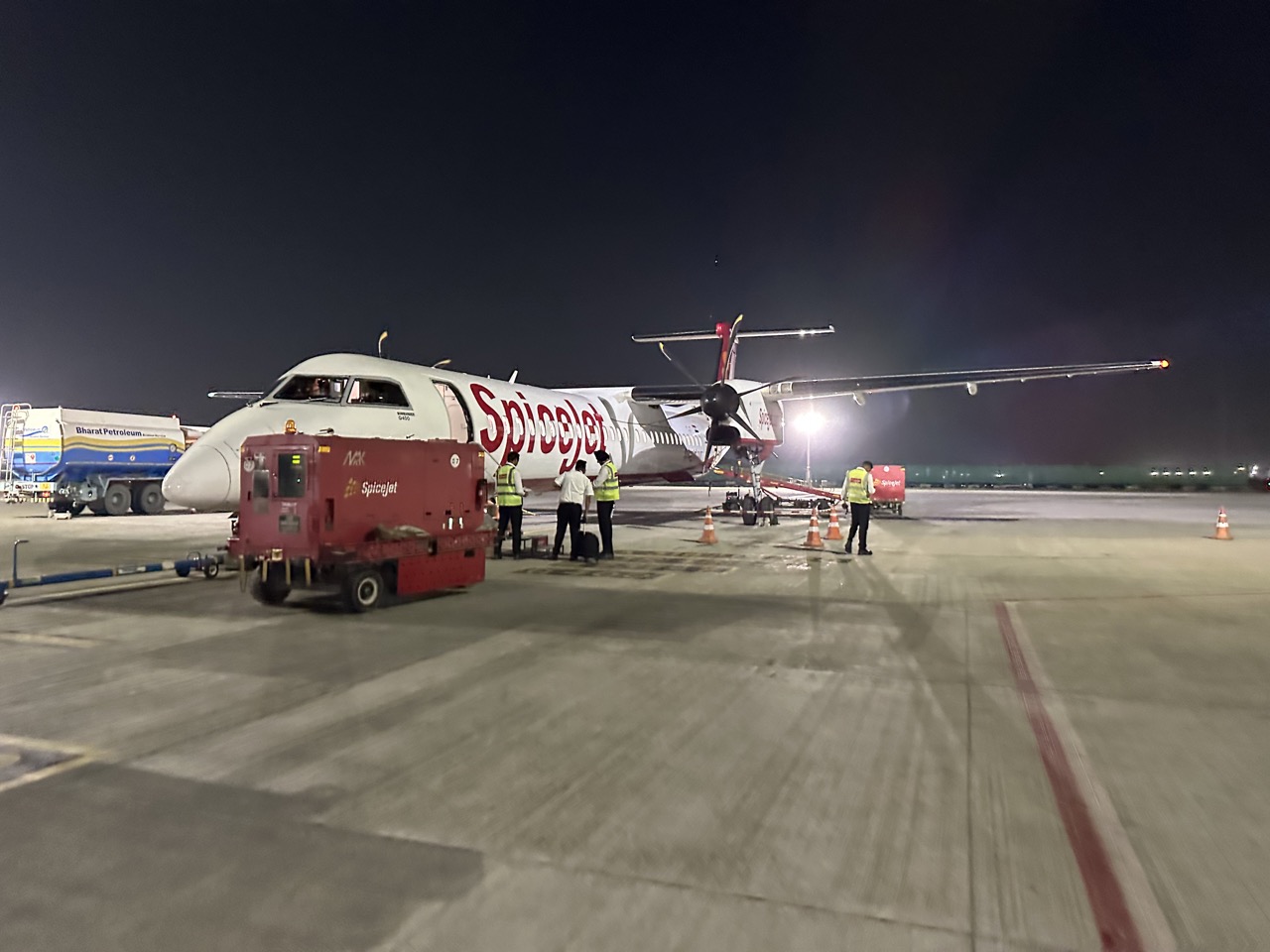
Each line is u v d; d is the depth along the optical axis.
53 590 10.50
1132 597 9.86
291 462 8.62
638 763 4.41
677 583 10.91
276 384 12.49
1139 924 2.84
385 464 9.16
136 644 7.28
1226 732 4.89
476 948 2.70
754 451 23.58
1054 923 2.85
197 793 3.99
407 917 2.89
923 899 3.01
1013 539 17.27
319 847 3.43
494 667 6.42
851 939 2.75
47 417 23.58
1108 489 55.19
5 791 4.01
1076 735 4.84
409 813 3.76
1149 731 4.91
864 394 22.62
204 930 2.81
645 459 22.84
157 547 15.21
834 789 4.04
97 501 24.69
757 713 5.27
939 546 15.78
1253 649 7.12
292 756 4.50
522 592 10.14
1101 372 19.95
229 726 5.01
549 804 3.86
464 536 9.95
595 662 6.58
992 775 4.21
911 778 4.17
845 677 6.14
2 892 3.07
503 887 3.11
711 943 2.72
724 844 3.46
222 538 17.06
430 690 5.79
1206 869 3.24
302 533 8.52
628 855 3.36
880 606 9.20
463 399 14.94
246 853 3.38
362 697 5.62
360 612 8.70
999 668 6.42
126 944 2.72
